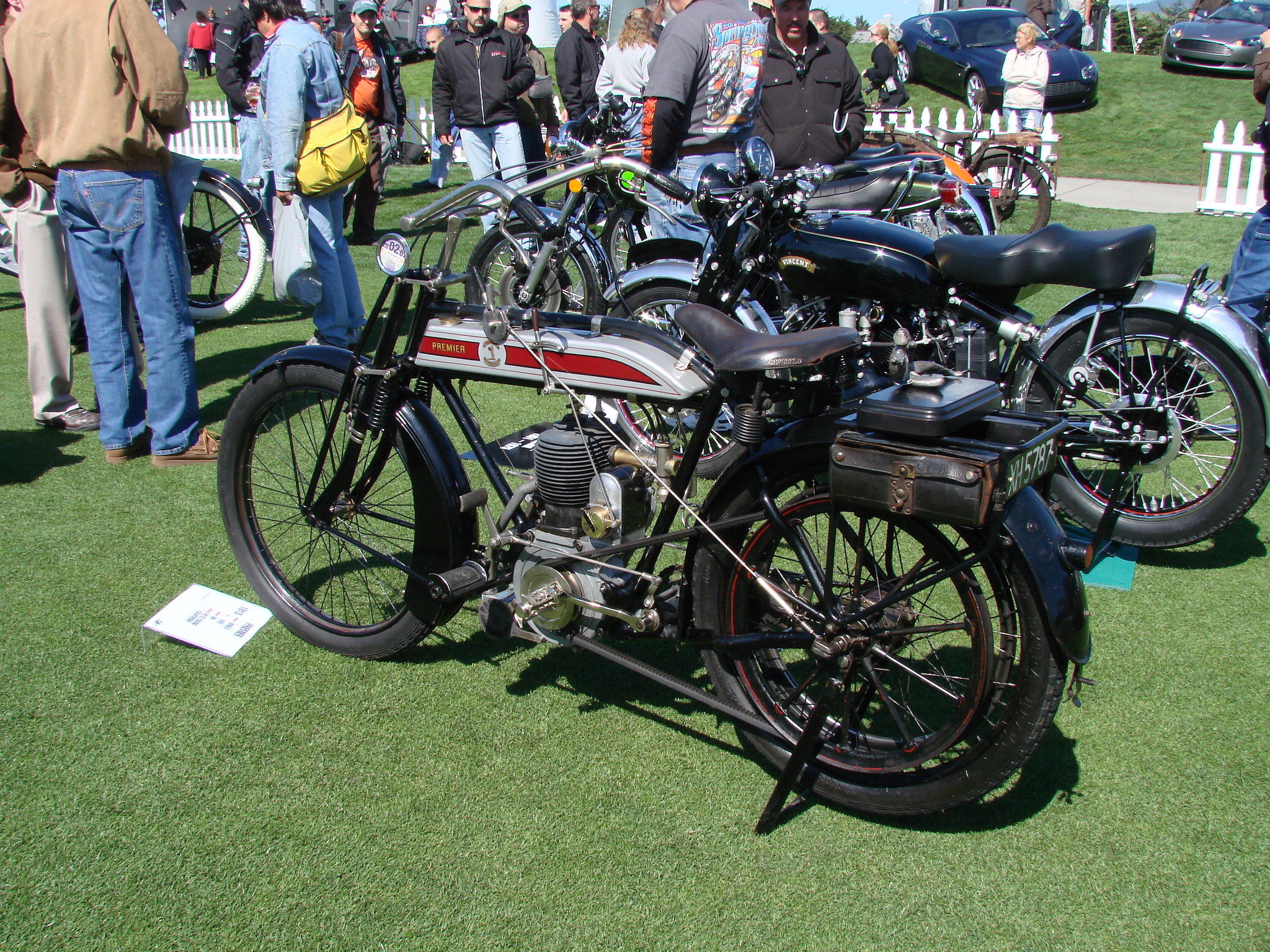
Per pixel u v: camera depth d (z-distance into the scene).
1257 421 3.24
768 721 2.37
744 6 4.60
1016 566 1.98
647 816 2.30
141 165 3.90
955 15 15.48
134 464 4.36
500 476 2.68
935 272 3.36
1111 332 3.43
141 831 2.24
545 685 2.81
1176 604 3.22
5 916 2.01
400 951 1.94
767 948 1.94
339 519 3.06
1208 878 2.11
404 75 19.41
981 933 1.98
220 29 8.30
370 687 2.80
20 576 3.38
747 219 3.25
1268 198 4.45
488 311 2.43
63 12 3.74
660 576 2.47
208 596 3.18
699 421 2.30
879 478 1.98
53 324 4.61
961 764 2.12
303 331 6.40
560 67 10.00
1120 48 24.02
